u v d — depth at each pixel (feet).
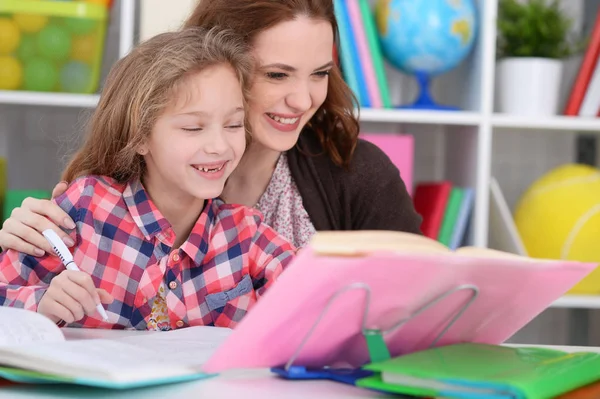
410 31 7.47
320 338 2.20
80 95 7.24
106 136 4.20
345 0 7.41
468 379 1.94
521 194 8.98
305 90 4.57
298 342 2.18
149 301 3.99
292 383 2.18
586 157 8.95
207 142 3.83
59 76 7.23
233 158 3.97
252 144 4.95
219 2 4.62
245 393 2.02
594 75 7.75
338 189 5.28
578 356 2.36
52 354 2.09
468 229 7.66
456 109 7.66
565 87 8.82
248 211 4.32
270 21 4.44
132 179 4.13
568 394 2.06
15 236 3.84
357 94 7.45
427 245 2.13
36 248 3.80
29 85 7.18
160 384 2.10
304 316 2.07
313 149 5.31
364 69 7.45
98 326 3.96
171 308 3.97
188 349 2.51
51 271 3.88
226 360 2.10
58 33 7.16
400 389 2.01
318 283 1.97
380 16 7.66
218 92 3.83
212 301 4.06
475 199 7.53
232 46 4.09
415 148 8.80
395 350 2.42
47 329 2.64
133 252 4.01
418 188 8.25
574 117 7.66
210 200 4.18
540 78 7.68
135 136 3.95
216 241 4.17
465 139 7.92
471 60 7.95
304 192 5.19
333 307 2.09
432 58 7.55
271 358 2.19
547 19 7.79
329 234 2.00
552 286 2.44
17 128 8.41
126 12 7.23
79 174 4.34
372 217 5.34
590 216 7.42
